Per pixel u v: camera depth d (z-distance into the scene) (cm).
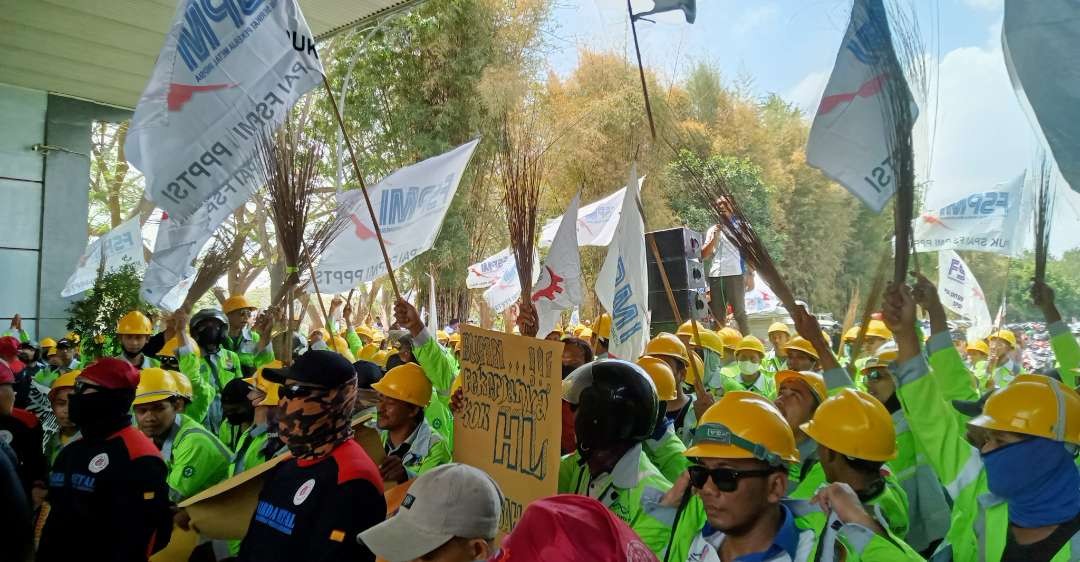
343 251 765
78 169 1802
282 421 281
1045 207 431
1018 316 1156
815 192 1599
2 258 1698
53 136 1764
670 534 268
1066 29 296
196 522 351
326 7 1098
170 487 430
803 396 345
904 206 324
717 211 396
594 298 1280
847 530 219
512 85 1536
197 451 433
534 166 570
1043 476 238
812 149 351
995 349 815
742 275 1116
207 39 468
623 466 288
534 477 312
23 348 1220
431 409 495
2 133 1703
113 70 1541
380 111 1917
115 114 1852
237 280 2584
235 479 348
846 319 625
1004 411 245
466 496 205
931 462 300
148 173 459
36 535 436
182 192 460
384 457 393
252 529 284
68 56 1457
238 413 513
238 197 506
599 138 1748
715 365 691
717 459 218
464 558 205
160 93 465
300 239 550
